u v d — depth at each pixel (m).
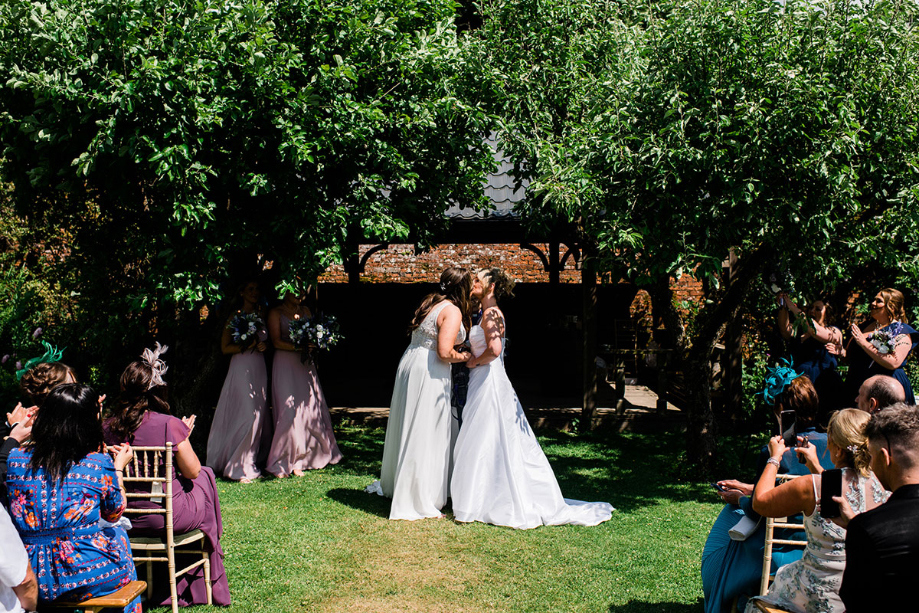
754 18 5.70
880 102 5.82
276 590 4.31
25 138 6.15
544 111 7.29
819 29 5.75
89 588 3.15
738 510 3.96
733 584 3.66
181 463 3.97
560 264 12.05
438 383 5.66
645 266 5.84
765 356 9.76
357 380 13.77
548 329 11.87
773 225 5.76
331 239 6.36
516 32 7.34
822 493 2.86
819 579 2.96
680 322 7.45
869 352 6.04
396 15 6.49
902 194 5.80
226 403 6.98
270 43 5.68
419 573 4.56
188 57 5.55
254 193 5.86
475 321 6.14
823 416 6.38
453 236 10.36
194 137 5.84
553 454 8.16
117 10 5.42
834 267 6.22
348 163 6.43
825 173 5.27
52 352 4.07
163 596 4.22
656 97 5.83
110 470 3.27
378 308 14.09
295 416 7.04
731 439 9.03
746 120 5.36
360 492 6.37
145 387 4.02
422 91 6.59
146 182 6.64
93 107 5.53
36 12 5.50
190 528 4.00
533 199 7.17
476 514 5.54
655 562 4.78
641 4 7.64
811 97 5.34
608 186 5.91
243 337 6.76
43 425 3.14
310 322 6.95
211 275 6.38
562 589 4.35
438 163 6.92
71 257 7.88
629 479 7.06
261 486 6.58
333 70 5.87
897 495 2.12
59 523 3.10
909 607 1.95
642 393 12.60
